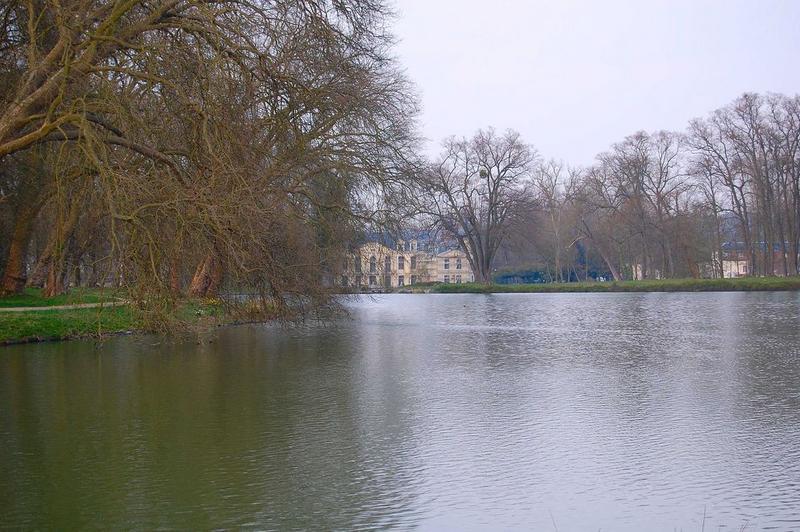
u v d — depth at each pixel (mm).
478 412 15055
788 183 70062
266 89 20391
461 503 9789
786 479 10617
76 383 18531
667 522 9086
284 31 20609
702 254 82375
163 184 16672
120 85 19938
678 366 21312
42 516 9367
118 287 16766
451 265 129375
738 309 46312
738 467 11188
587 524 9055
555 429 13562
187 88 18688
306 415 14812
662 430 13430
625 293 73375
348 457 11812
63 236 18641
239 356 24078
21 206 33812
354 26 23125
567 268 98125
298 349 26031
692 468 11172
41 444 12602
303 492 10219
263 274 23094
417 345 27516
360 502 9820
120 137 18453
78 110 17375
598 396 16672
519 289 78312
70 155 19031
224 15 19594
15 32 22125
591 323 37812
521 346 27141
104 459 11750
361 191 31312
